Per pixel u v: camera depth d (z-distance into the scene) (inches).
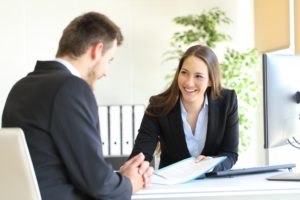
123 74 134.8
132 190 50.7
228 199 61.7
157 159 82.9
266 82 64.9
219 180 59.7
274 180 58.9
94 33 49.8
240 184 56.3
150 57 135.9
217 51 138.7
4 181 40.9
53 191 44.3
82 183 44.5
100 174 44.6
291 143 71.1
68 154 43.8
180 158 75.7
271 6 131.7
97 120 46.6
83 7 131.2
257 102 129.4
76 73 49.7
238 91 121.5
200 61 71.2
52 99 43.9
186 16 133.8
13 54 125.6
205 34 126.6
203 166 61.8
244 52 125.7
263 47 136.6
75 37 49.7
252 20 142.7
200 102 74.5
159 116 75.1
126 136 114.0
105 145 113.1
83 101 44.7
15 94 47.3
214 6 138.9
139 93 135.6
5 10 124.5
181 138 74.4
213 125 74.2
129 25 134.7
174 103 74.7
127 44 134.8
